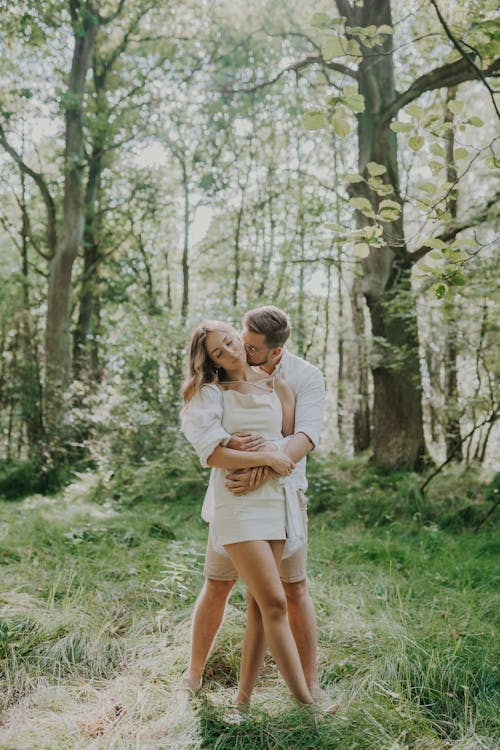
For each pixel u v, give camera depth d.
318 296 12.83
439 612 3.46
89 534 5.10
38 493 9.41
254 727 2.33
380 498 6.60
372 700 2.52
